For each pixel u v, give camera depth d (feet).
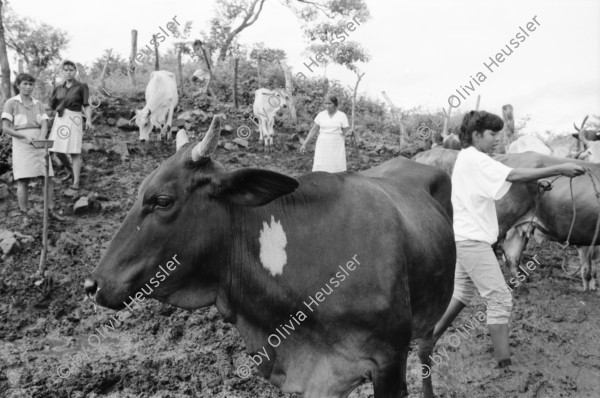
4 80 35.42
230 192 9.86
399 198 12.46
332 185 10.77
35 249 21.50
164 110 35.83
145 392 14.42
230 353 16.56
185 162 9.98
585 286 22.81
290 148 40.65
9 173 27.12
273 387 14.76
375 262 10.16
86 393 14.33
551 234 21.76
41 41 89.15
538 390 15.58
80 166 27.40
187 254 10.04
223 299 10.57
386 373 10.19
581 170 13.12
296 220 10.39
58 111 26.50
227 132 40.91
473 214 15.03
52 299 18.97
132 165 31.22
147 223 9.89
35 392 14.11
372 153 44.27
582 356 17.46
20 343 16.75
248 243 10.30
